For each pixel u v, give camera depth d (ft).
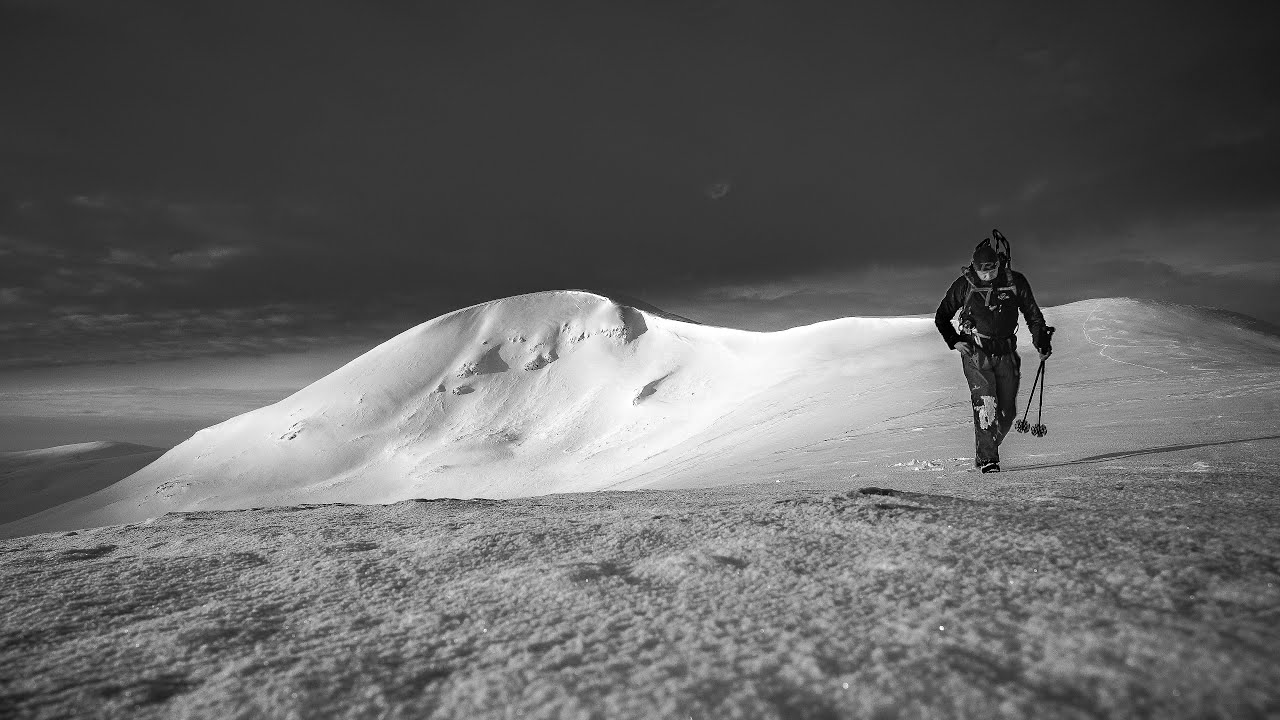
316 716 5.14
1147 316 117.19
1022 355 101.65
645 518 13.65
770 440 96.43
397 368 419.74
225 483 363.35
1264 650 4.78
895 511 11.31
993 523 9.92
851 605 6.70
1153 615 5.66
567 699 4.90
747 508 13.32
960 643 5.40
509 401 378.12
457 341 433.07
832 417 97.14
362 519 19.56
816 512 11.97
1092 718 4.03
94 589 10.46
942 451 38.99
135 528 21.93
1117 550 7.95
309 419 395.96
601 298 438.81
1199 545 8.00
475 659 6.19
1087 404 51.11
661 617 6.90
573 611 7.48
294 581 10.51
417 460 336.90
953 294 24.04
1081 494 12.85
